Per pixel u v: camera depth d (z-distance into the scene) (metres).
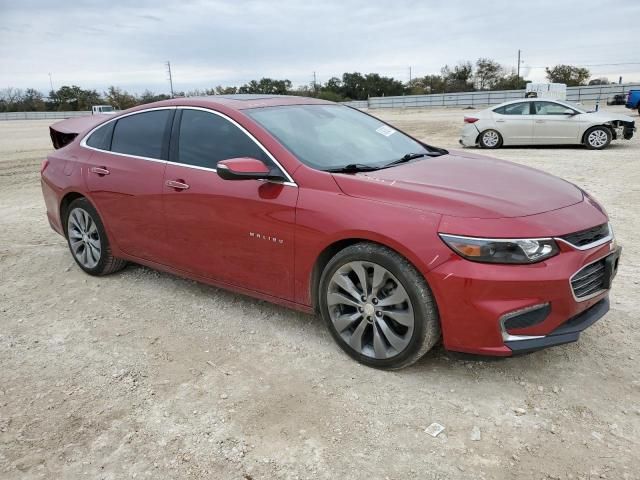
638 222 6.31
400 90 84.06
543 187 3.37
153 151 4.33
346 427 2.78
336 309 3.40
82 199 4.93
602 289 3.11
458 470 2.45
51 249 6.11
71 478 2.52
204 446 2.69
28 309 4.46
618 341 3.51
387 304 3.12
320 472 2.48
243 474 2.49
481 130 14.80
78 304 4.51
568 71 77.19
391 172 3.47
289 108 4.16
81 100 84.88
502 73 82.88
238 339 3.76
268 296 3.74
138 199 4.34
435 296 2.90
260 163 3.42
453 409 2.89
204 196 3.84
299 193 3.38
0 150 19.11
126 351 3.67
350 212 3.14
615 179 9.12
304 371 3.32
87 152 4.94
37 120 67.00
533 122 14.18
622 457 2.48
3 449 2.74
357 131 4.23
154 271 5.20
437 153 4.28
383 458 2.55
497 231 2.79
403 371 3.26
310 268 3.38
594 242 3.01
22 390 3.26
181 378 3.30
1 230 7.07
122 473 2.54
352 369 3.31
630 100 26.95
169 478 2.49
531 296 2.77
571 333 2.91
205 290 4.66
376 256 3.07
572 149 13.95
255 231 3.58
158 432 2.81
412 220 2.96
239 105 4.00
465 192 3.11
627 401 2.89
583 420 2.75
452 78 84.06
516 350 2.84
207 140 3.97
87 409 3.04
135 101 83.19
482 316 2.81
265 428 2.80
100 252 4.91
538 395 2.98
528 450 2.56
